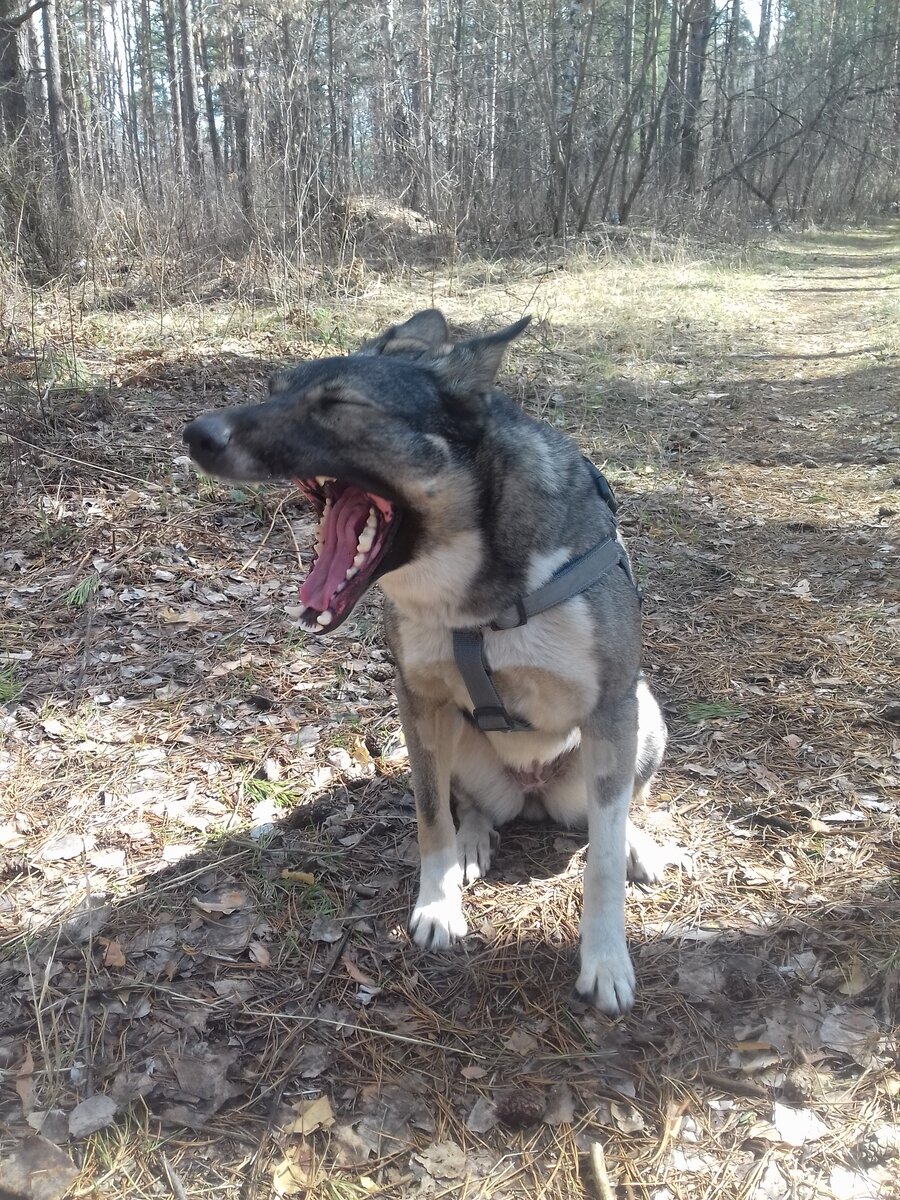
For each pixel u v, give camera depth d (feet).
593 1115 2.42
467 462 2.70
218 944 2.93
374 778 3.81
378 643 4.83
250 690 4.34
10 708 4.08
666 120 26.35
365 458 2.62
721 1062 2.56
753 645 4.84
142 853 3.31
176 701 4.22
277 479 2.62
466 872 3.32
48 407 6.74
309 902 3.13
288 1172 2.25
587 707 2.90
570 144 18.74
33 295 8.58
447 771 3.13
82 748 3.85
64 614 4.83
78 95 18.90
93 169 13.61
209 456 2.56
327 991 2.79
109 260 11.55
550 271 15.53
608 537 3.01
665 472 7.34
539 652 2.80
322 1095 2.45
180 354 8.58
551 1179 2.26
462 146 18.04
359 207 15.19
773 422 8.83
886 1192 2.21
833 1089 2.46
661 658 4.75
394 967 2.90
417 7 21.74
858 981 2.78
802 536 6.28
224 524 5.88
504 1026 2.70
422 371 2.76
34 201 10.55
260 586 5.28
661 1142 2.34
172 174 14.03
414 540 2.72
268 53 14.84
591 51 20.65
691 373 10.28
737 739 4.05
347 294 11.57
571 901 3.22
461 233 17.08
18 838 3.34
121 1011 2.67
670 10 25.20
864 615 5.09
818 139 34.47
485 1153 2.33
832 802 3.62
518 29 19.26
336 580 2.75
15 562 5.23
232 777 3.76
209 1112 2.39
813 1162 2.28
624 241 18.67
